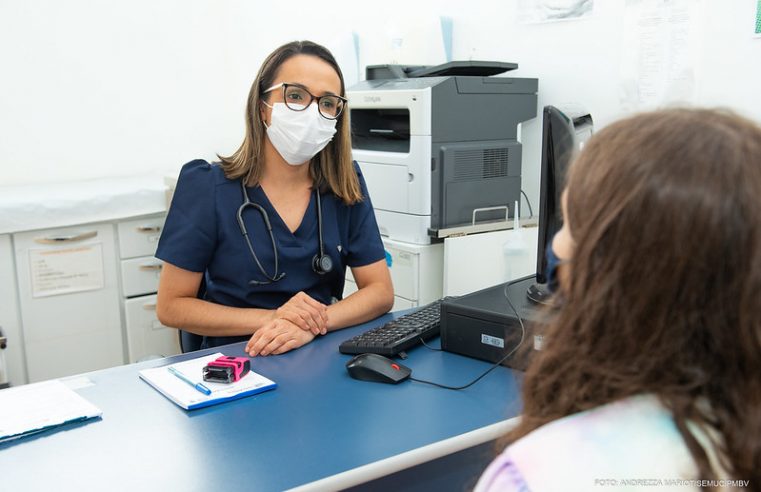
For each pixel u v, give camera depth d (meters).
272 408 1.05
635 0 1.95
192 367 1.23
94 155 2.91
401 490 1.00
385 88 2.07
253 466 0.87
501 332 1.22
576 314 0.50
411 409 1.04
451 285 1.98
